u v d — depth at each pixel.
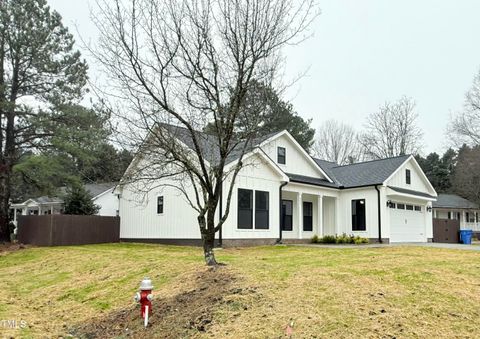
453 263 9.02
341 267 8.81
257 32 9.30
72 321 8.21
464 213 41.69
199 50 9.29
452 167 49.75
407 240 23.53
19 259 16.50
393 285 7.29
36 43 20.33
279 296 7.06
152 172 11.87
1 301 9.96
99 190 34.44
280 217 19.20
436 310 6.18
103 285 10.38
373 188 21.75
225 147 9.62
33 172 20.12
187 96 9.41
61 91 21.23
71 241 20.44
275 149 20.39
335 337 5.55
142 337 6.74
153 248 16.59
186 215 18.12
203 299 7.52
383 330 5.64
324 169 24.38
